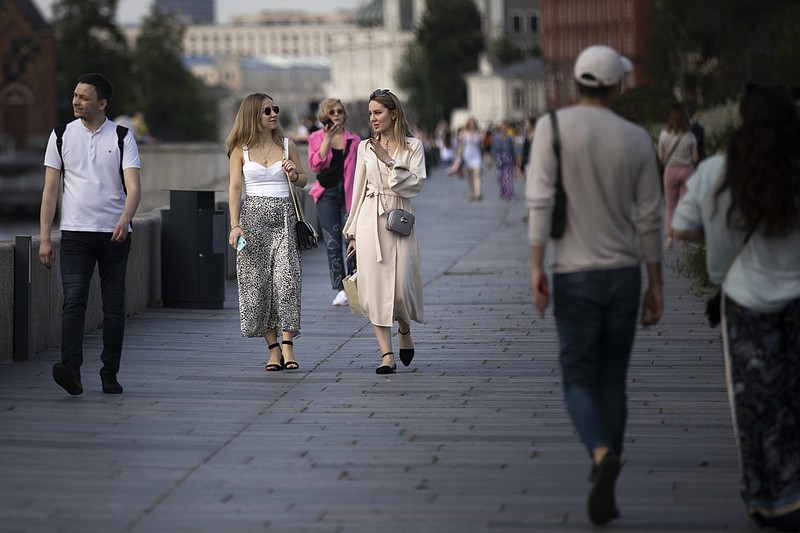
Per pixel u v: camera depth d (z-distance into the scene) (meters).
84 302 20.00
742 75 90.69
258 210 22.44
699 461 16.06
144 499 14.54
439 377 21.94
